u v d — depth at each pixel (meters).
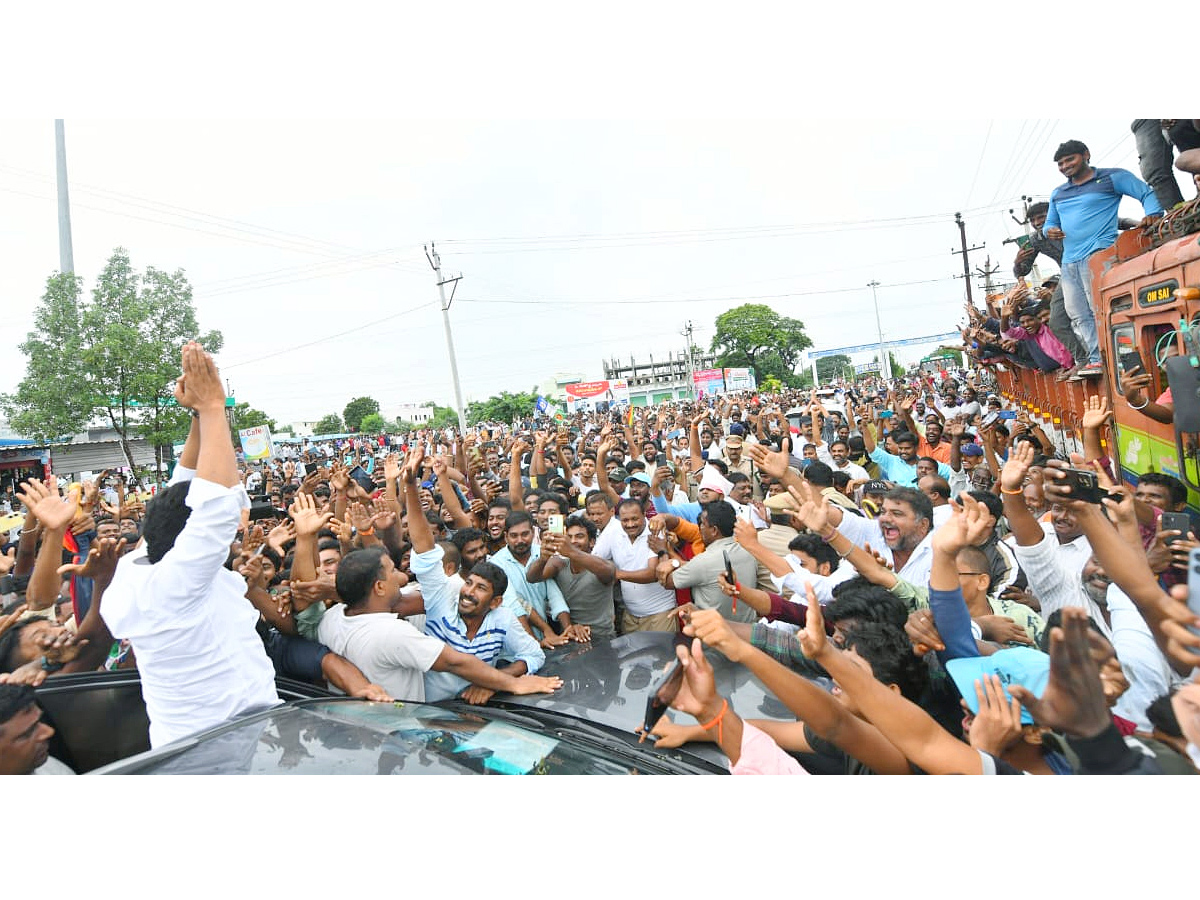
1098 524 2.08
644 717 3.00
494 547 5.73
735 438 8.24
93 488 5.92
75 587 4.36
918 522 3.96
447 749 2.45
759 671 2.21
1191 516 3.79
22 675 2.87
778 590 4.83
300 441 49.31
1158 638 2.04
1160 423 4.99
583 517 5.20
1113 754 1.90
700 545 6.08
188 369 2.62
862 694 2.15
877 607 2.65
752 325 54.44
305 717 2.57
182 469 2.92
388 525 5.19
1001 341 10.03
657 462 7.13
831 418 14.03
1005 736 2.12
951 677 2.42
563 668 3.72
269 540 4.14
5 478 24.97
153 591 2.54
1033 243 8.41
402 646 3.30
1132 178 6.44
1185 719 1.90
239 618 2.85
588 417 38.03
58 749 2.88
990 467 6.73
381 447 32.50
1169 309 4.70
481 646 3.73
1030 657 2.26
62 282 14.33
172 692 2.64
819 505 3.40
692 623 2.28
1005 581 4.20
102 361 14.21
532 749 2.53
